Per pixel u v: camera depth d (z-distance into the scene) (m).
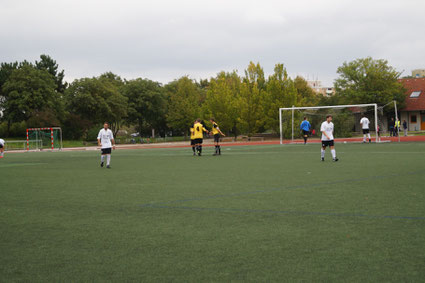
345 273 3.97
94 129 70.75
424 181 10.09
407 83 63.56
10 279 4.03
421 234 5.27
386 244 4.86
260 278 3.90
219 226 5.99
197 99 71.94
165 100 76.00
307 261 4.34
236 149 29.80
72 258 4.65
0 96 66.31
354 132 44.75
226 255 4.62
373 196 8.12
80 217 6.88
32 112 60.72
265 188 9.63
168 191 9.60
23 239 5.52
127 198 8.74
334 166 14.45
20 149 47.34
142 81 75.12
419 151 21.17
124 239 5.40
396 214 6.46
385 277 3.85
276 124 47.16
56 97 64.56
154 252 4.80
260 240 5.19
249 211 7.01
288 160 17.80
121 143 63.78
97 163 19.81
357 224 5.87
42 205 8.10
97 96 65.69
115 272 4.16
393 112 60.06
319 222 6.05
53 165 19.17
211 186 10.25
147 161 19.81
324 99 66.31
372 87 54.59
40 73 61.66
